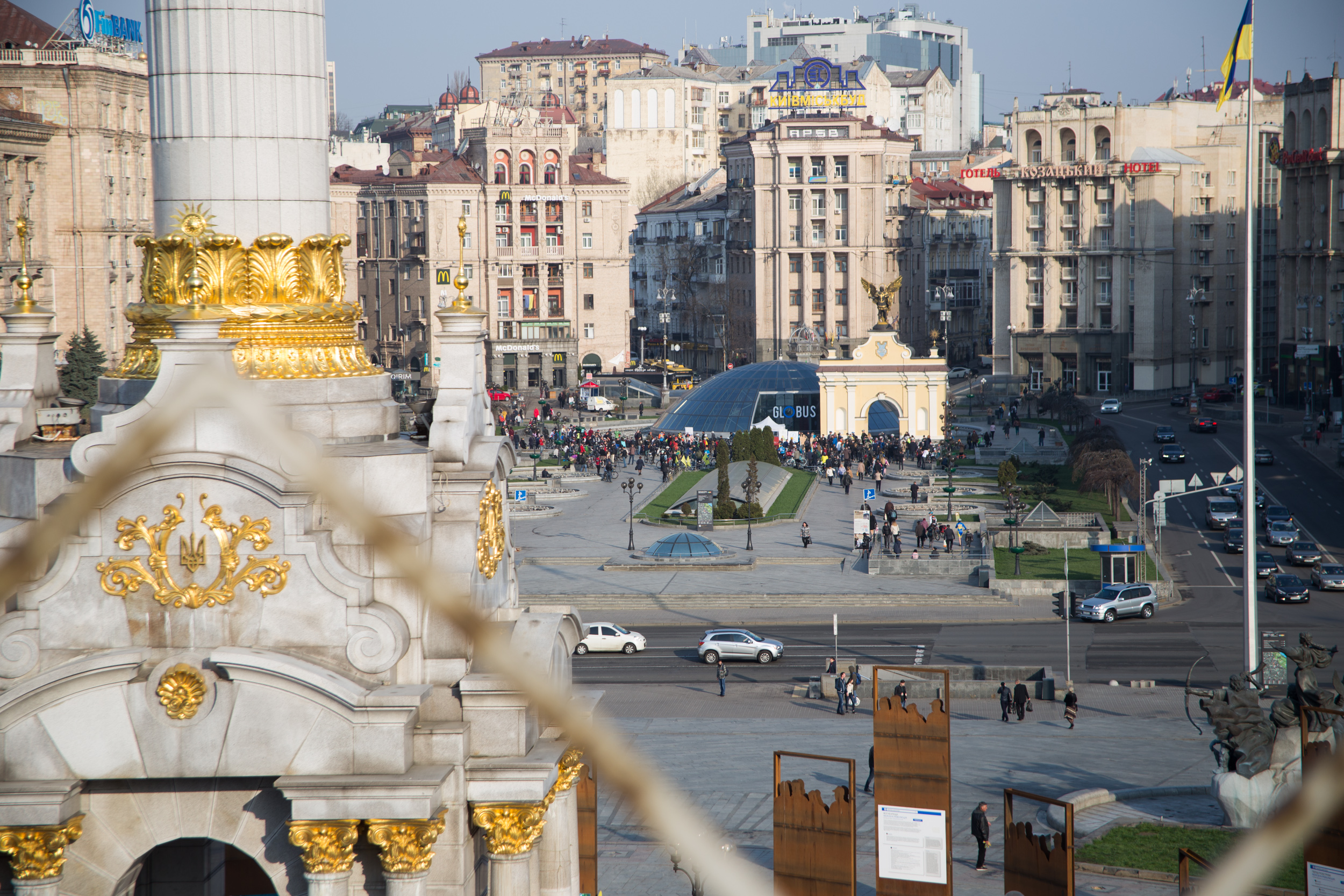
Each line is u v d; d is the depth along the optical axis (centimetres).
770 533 18862
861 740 9481
